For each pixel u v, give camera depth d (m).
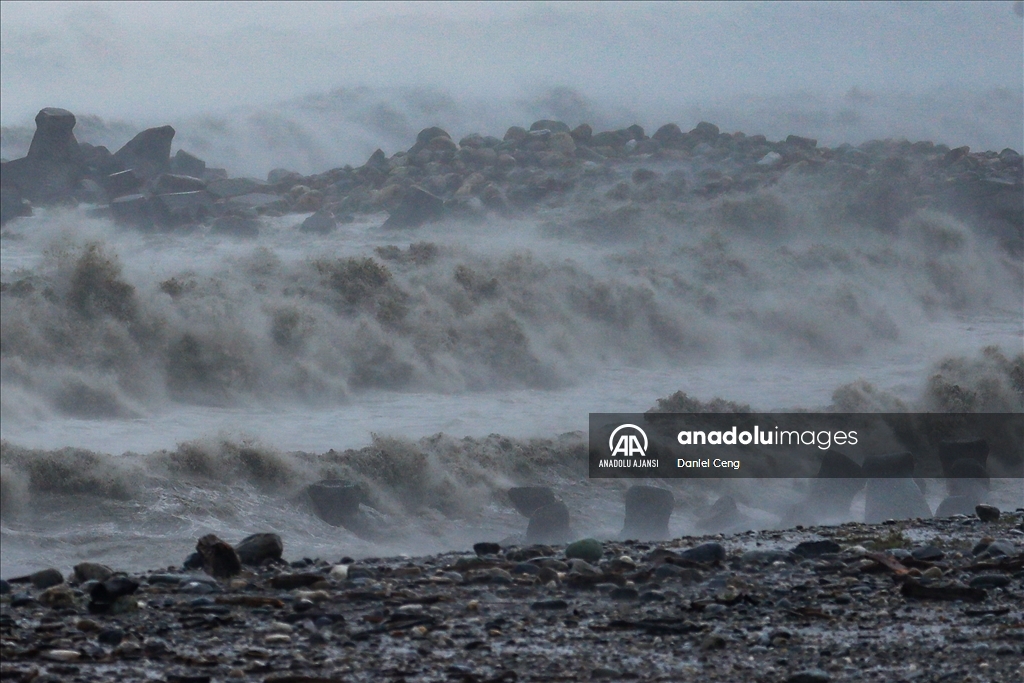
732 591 22.19
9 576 36.03
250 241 197.50
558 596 22.34
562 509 40.28
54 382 82.44
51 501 44.53
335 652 17.97
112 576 23.52
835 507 45.19
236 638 18.69
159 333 92.00
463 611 20.94
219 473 49.25
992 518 33.31
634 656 17.88
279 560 25.80
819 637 18.89
